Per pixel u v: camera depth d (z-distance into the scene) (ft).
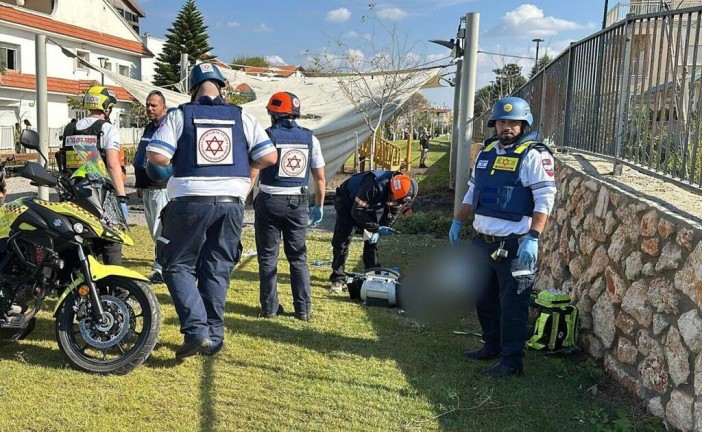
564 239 18.28
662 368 11.83
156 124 20.76
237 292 20.57
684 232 11.33
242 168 13.80
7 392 12.24
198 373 13.57
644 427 11.60
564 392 13.24
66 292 13.46
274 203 16.97
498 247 13.98
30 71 106.42
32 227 13.20
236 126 13.74
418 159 100.48
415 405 12.41
